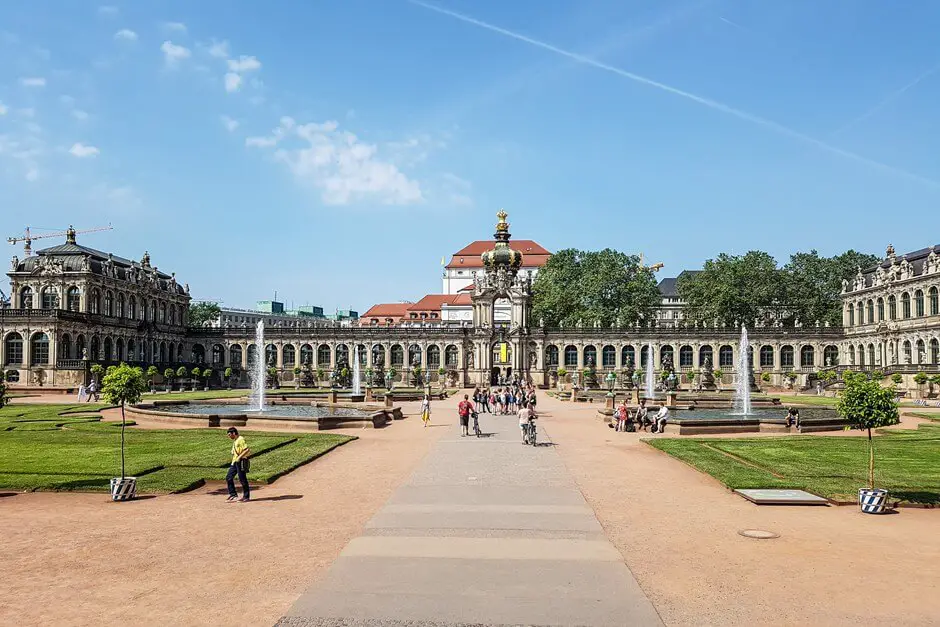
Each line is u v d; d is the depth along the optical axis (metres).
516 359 140.38
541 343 143.12
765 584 16.67
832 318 152.38
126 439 43.81
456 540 20.28
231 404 75.50
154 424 54.56
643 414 53.03
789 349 139.12
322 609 15.02
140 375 30.05
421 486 28.67
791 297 150.12
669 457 37.97
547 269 168.25
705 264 150.38
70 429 49.91
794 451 39.28
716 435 49.59
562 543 19.98
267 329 146.75
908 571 17.66
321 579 16.89
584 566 17.92
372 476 31.45
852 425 25.94
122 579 17.00
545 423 58.72
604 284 151.38
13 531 21.55
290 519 23.09
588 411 72.88
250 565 18.03
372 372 130.62
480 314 145.12
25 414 62.78
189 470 31.62
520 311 144.38
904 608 15.20
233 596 15.81
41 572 17.55
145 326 134.00
